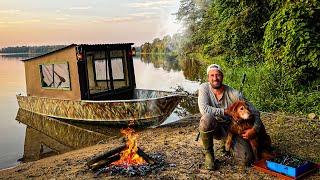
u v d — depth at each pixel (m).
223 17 18.14
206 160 5.67
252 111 5.42
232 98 5.68
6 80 30.62
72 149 9.50
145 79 25.66
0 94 21.64
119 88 13.20
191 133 8.45
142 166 5.79
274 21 10.67
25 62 14.51
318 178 5.10
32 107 14.34
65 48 12.14
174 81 23.56
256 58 16.92
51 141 10.59
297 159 5.42
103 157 5.98
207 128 5.42
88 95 12.07
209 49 28.61
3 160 8.68
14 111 15.95
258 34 16.69
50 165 6.74
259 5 15.92
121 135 10.22
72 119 12.38
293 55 10.14
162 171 5.69
